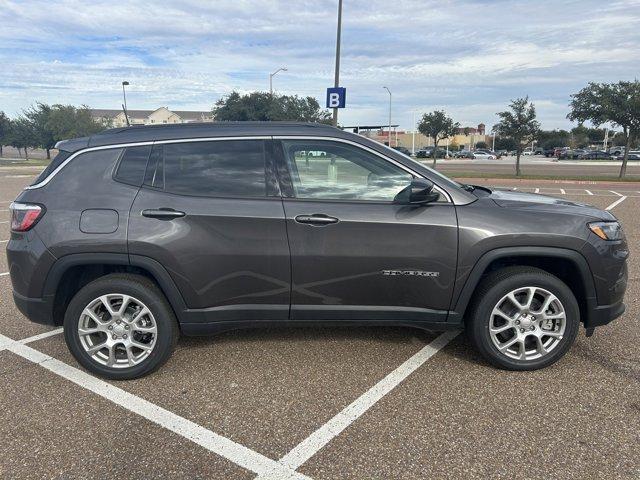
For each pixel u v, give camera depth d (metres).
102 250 3.31
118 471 2.58
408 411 3.10
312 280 3.40
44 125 49.16
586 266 3.38
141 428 2.95
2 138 53.88
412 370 3.62
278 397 3.28
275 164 3.43
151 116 95.06
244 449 2.75
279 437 2.86
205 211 3.33
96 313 3.49
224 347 4.02
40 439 2.85
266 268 3.37
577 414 3.04
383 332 4.30
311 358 3.82
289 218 3.33
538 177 24.81
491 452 2.70
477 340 3.52
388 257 3.36
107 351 3.54
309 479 2.51
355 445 2.77
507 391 3.31
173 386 3.43
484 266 3.37
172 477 2.53
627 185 20.75
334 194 3.42
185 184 3.41
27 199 3.44
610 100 21.53
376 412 3.09
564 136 99.12
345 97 16.05
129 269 3.50
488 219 3.36
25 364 3.78
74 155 3.48
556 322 3.52
